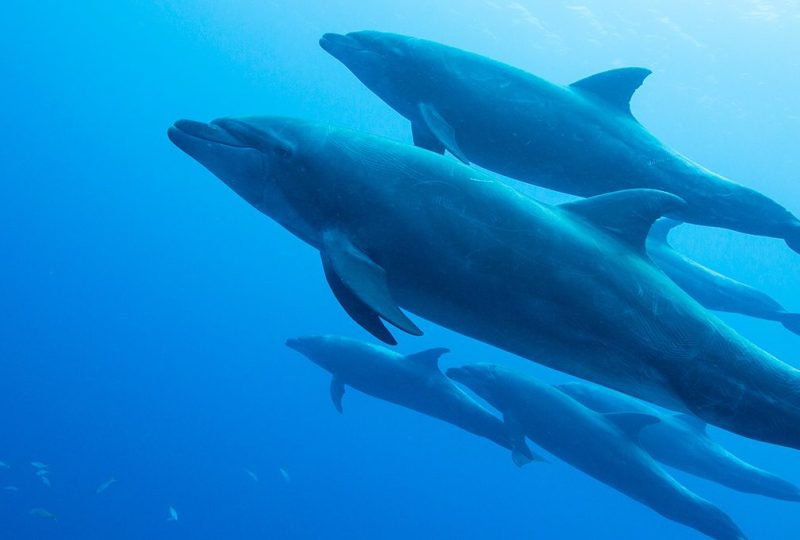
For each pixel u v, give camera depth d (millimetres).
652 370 4395
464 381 11969
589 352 4461
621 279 4438
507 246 4398
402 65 6789
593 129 6348
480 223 4438
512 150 6520
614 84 6496
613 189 6391
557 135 6344
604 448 10789
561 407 11000
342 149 4797
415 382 12305
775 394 4410
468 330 4746
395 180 4605
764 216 6207
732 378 4375
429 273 4520
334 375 13641
